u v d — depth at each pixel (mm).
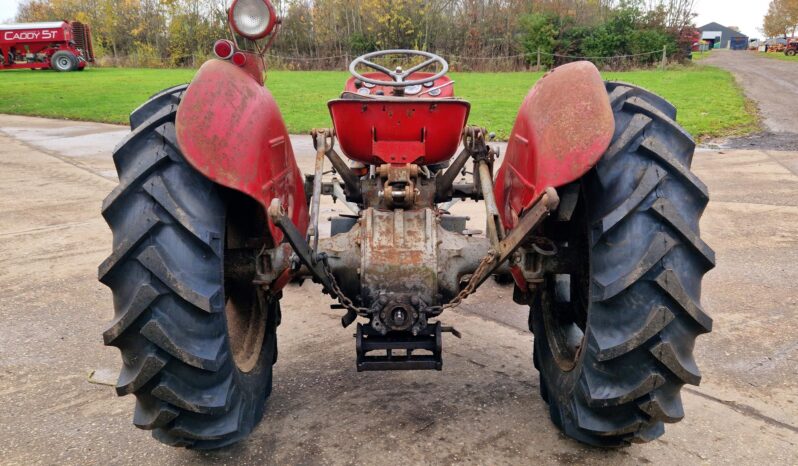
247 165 2498
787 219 6977
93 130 15695
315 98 21594
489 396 3389
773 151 11656
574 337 3129
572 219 2898
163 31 51219
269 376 3271
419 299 2787
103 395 3508
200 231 2309
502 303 4840
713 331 4227
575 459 2826
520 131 2984
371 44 41406
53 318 4605
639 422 2455
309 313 4695
